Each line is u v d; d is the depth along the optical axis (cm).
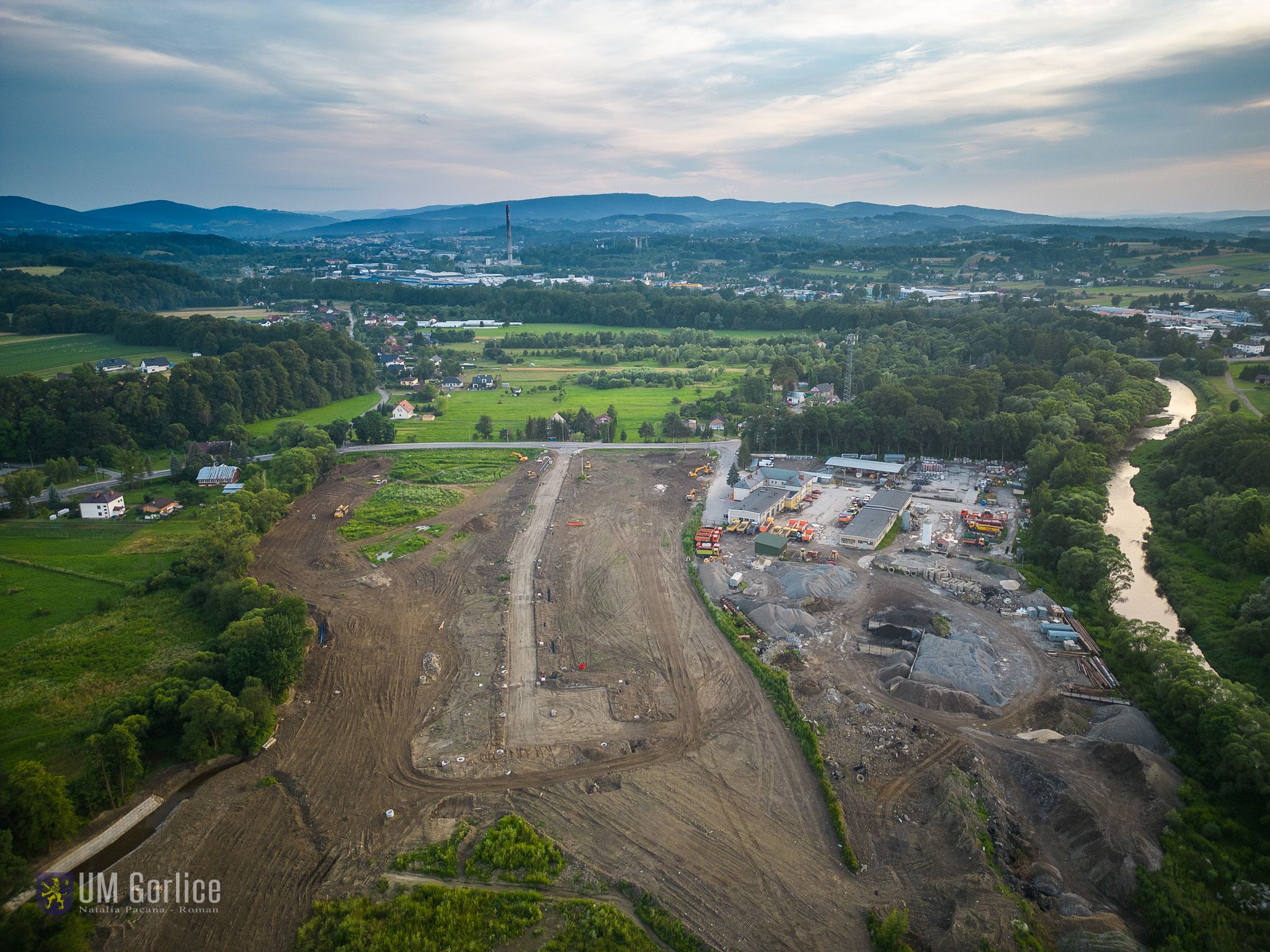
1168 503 13238
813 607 9831
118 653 8750
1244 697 6781
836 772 6688
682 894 5469
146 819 6369
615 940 5081
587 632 9425
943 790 6269
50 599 10062
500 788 6638
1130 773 6303
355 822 6247
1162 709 7344
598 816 6262
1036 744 6925
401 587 10750
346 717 7700
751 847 5900
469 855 5888
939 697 7612
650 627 9519
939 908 5262
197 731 6794
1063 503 12138
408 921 5206
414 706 7894
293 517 13612
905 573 10950
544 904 5400
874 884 5516
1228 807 6009
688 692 8062
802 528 12588
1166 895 5188
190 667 7688
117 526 12769
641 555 11744
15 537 12231
